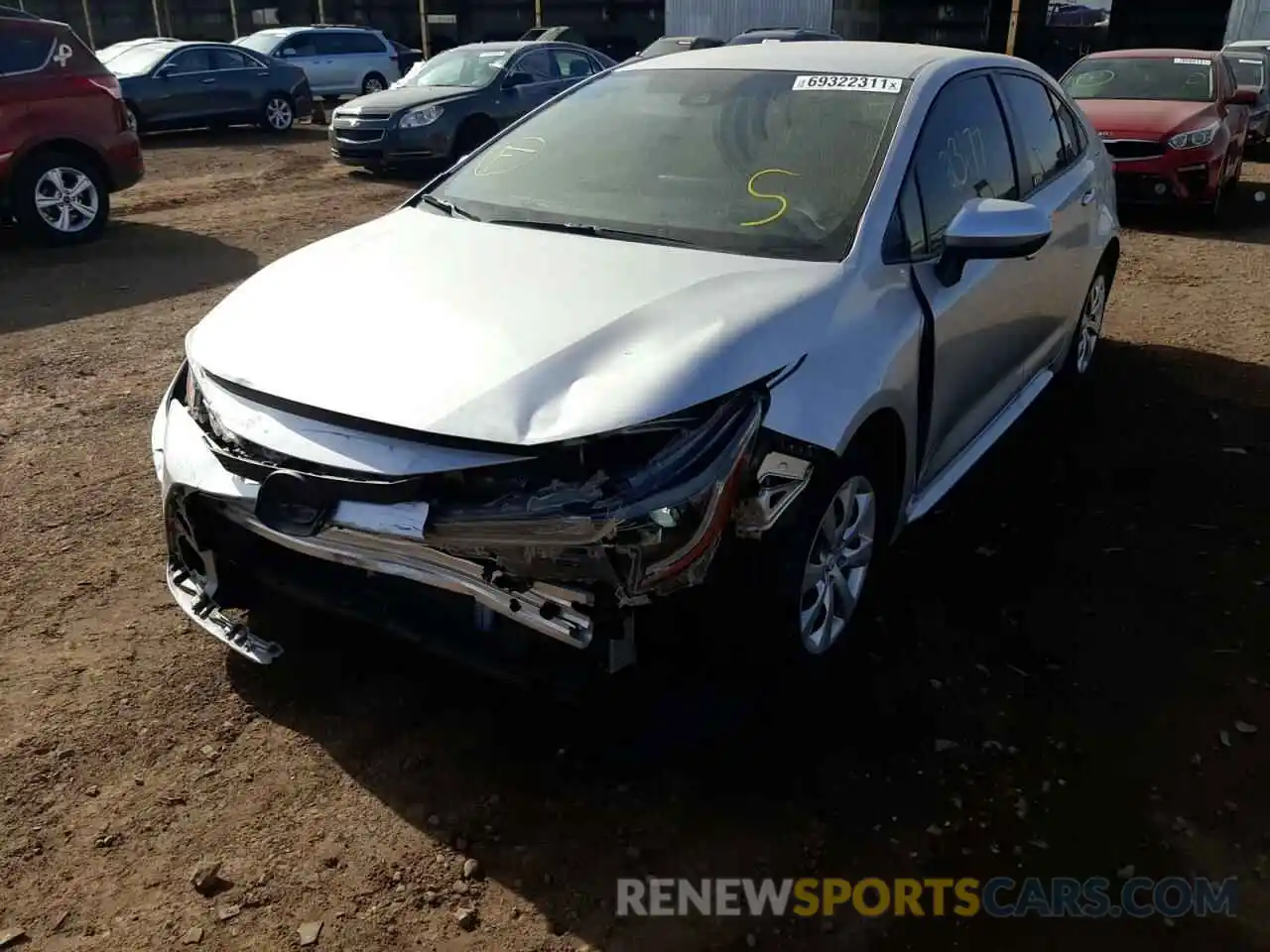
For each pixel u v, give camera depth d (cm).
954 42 2703
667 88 402
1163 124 1005
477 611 264
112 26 3772
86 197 927
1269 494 452
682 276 301
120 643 340
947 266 341
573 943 239
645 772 288
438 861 259
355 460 252
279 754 293
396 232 357
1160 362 621
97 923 240
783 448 263
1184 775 291
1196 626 357
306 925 241
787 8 2712
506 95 1302
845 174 340
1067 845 269
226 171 1357
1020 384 459
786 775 288
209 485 278
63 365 600
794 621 283
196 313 709
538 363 259
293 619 350
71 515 423
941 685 324
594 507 238
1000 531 419
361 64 2216
